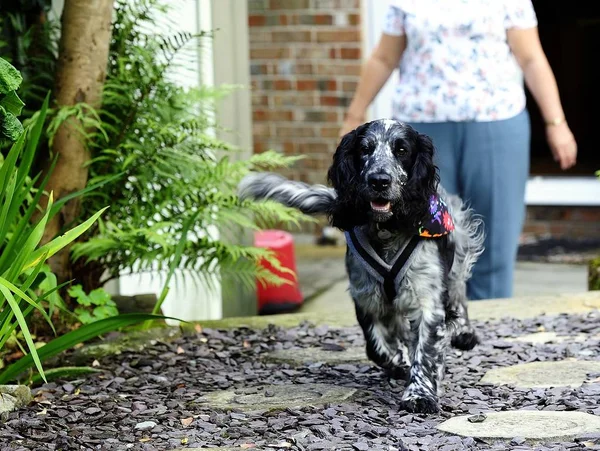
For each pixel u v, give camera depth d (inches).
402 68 305.4
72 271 277.7
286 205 232.5
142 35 299.7
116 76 283.9
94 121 261.7
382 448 183.9
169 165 276.5
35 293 248.5
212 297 347.9
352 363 246.4
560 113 305.3
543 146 531.8
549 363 238.8
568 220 493.7
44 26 289.6
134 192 282.0
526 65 303.0
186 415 206.8
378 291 216.2
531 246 480.1
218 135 345.4
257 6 510.9
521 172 305.9
